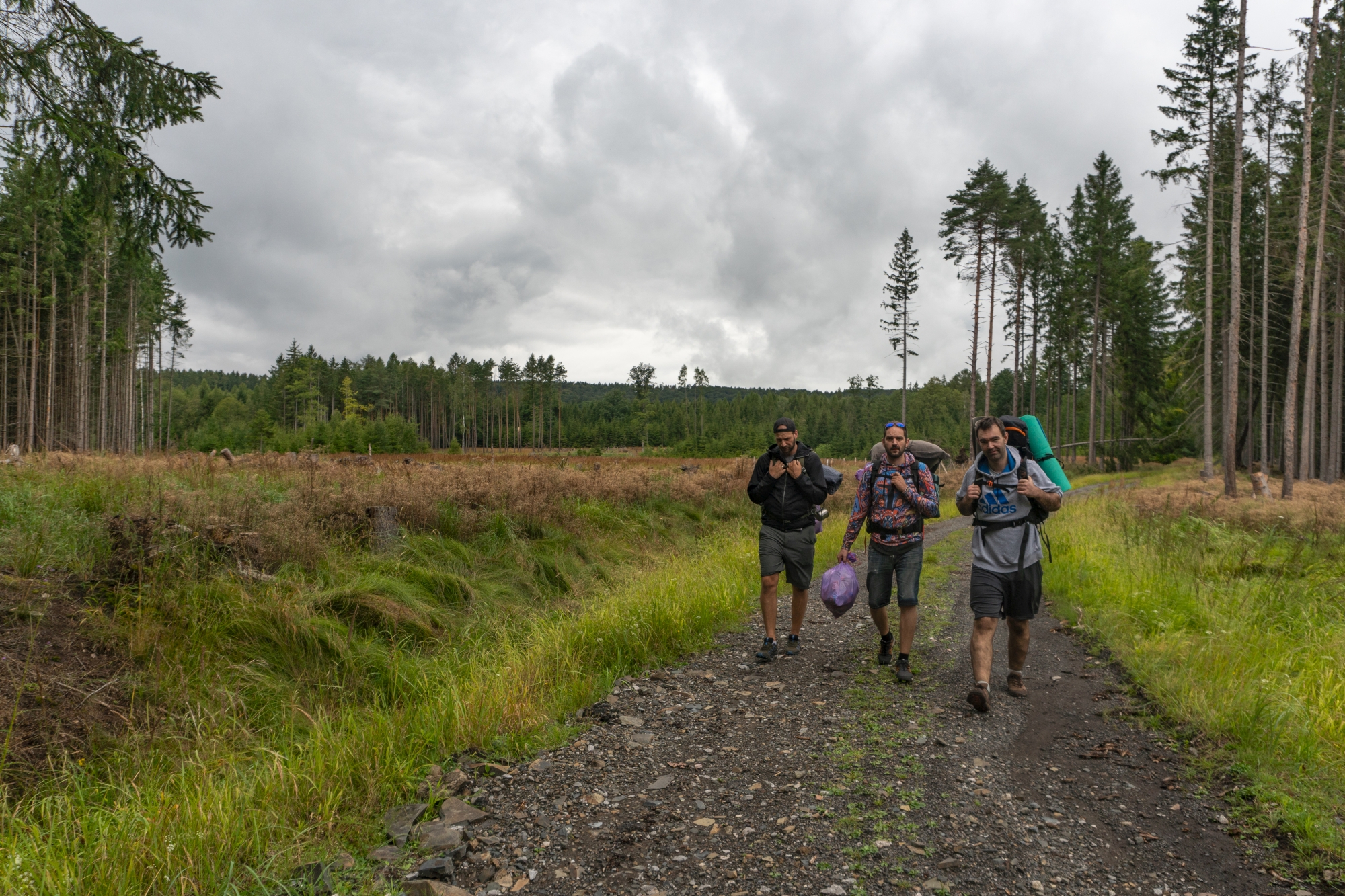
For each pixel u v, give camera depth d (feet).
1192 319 112.06
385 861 8.64
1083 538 34.99
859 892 7.98
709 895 7.99
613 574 30.48
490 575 26.63
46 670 13.55
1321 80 76.69
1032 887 8.07
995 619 14.51
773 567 18.11
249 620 17.08
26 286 112.37
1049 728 13.28
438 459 125.49
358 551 24.14
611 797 10.46
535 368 386.52
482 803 10.22
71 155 25.17
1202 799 10.26
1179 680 14.62
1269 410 128.77
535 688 14.90
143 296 153.89
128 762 12.25
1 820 9.55
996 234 129.80
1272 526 34.76
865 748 12.27
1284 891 7.95
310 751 11.91
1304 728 11.59
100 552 18.07
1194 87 79.56
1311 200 80.79
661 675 16.76
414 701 16.06
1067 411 233.55
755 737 12.84
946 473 86.17
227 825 9.08
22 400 118.42
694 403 422.00
